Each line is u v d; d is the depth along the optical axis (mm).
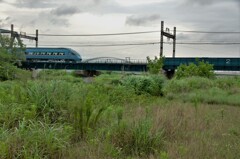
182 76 40469
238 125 10398
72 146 6562
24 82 10961
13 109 7441
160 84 24766
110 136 7066
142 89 22641
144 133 6969
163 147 7023
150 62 41656
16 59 30562
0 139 5727
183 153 6434
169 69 59000
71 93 9039
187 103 16594
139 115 9297
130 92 16906
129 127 7301
